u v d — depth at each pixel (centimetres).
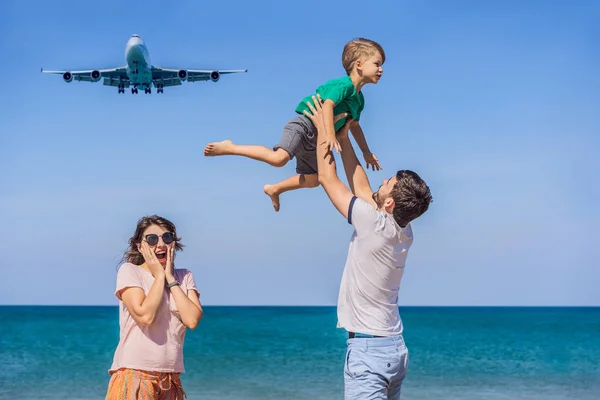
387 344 381
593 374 1777
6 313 7494
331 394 1418
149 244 425
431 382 1620
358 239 379
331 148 393
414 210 373
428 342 3014
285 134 427
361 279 379
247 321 5009
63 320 4919
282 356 2159
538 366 1977
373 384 377
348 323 387
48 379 1600
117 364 418
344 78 420
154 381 413
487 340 3117
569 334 3597
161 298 414
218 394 1429
